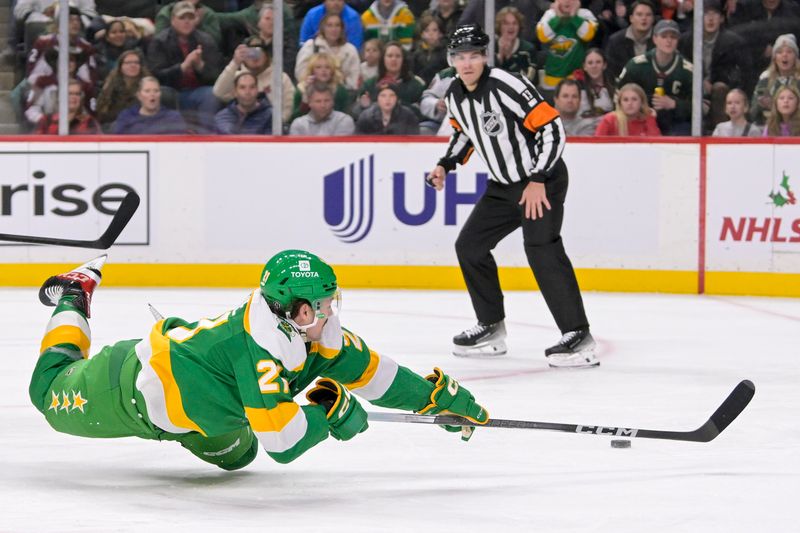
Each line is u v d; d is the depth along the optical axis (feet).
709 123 92.22
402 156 93.56
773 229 90.02
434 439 43.65
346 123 95.61
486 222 64.69
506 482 36.86
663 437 37.47
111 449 41.47
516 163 63.21
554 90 93.40
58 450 41.29
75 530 30.48
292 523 31.30
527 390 54.75
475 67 62.13
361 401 51.55
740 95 91.61
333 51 94.68
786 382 56.95
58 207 94.73
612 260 92.17
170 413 33.65
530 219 62.59
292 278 31.73
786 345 68.59
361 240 94.58
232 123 96.27
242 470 38.45
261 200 94.94
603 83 92.79
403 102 94.94
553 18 92.32
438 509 33.12
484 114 62.85
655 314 81.30
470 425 37.22
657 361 63.26
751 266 90.58
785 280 90.02
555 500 34.30
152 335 34.27
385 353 65.21
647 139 91.30
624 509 33.24
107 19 95.09
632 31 91.97
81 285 39.09
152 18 95.14
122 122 96.27
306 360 34.06
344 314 80.18
